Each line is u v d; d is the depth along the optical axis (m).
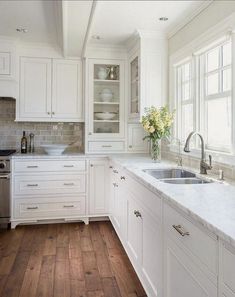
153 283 1.97
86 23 2.84
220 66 2.63
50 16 3.02
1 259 2.83
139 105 3.50
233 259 1.01
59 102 4.09
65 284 2.38
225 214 1.25
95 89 4.11
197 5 2.71
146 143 4.15
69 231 3.63
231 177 2.29
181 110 3.39
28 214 3.78
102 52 4.02
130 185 2.64
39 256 2.90
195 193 1.68
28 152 4.22
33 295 2.22
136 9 2.80
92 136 4.05
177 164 3.04
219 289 1.10
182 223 1.46
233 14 2.24
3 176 3.65
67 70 4.09
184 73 3.37
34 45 3.96
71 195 3.87
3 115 4.26
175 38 3.35
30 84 4.00
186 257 1.42
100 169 3.93
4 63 3.75
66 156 3.83
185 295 1.44
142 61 3.46
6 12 2.93
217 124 2.71
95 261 2.80
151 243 2.01
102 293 2.26
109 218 3.98
